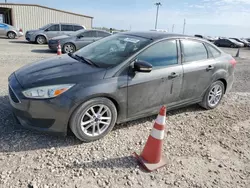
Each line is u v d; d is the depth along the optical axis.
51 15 25.09
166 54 3.35
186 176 2.43
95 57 3.29
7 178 2.17
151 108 3.32
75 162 2.48
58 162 2.46
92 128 2.86
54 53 10.57
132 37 3.53
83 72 2.78
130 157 2.66
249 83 6.82
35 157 2.52
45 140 2.84
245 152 3.01
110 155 2.66
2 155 2.50
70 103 2.56
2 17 24.73
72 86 2.60
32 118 2.62
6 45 12.44
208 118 3.96
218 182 2.39
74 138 2.94
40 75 2.78
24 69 3.15
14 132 2.95
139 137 3.12
